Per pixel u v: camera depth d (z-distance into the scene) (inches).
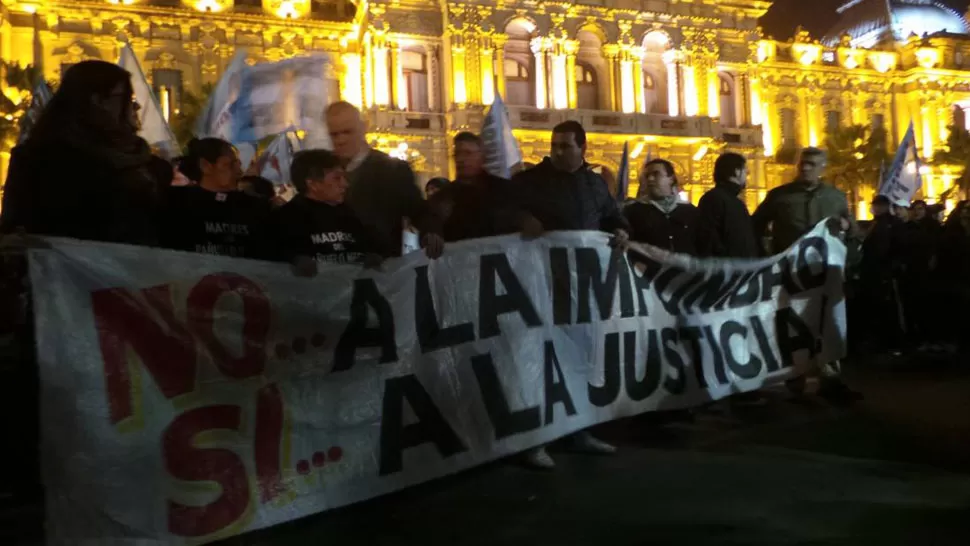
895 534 182.2
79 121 179.0
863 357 494.3
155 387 167.3
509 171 520.1
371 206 232.8
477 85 1416.1
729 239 323.3
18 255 166.7
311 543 185.5
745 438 281.4
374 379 202.8
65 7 1242.0
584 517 199.6
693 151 1552.7
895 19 1961.1
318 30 1386.6
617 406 265.9
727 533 185.3
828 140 1708.9
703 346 296.2
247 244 212.1
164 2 1317.7
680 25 1563.7
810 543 177.9
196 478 171.0
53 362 156.3
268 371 184.5
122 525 161.0
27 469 212.7
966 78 1871.3
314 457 190.7
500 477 237.9
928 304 505.4
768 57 1755.7
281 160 462.0
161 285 169.8
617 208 282.2
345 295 198.8
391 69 1413.6
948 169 1763.0
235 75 419.5
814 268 333.4
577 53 1541.6
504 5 1434.5
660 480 230.5
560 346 250.1
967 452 254.5
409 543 184.7
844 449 262.5
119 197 179.9
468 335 224.8
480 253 231.9
